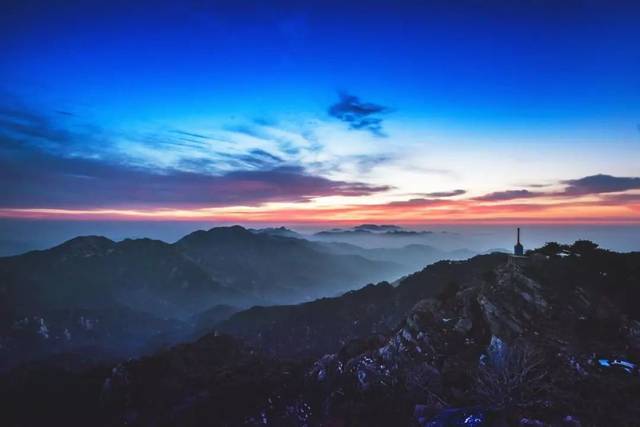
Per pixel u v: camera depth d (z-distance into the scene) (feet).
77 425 217.56
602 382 100.01
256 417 148.36
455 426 79.71
